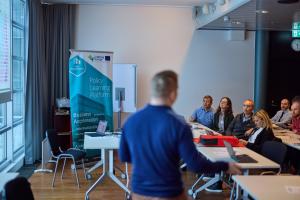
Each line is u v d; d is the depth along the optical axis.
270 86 8.62
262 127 4.75
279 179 2.82
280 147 3.97
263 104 7.97
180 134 2.01
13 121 5.96
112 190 5.03
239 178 2.84
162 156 2.03
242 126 5.76
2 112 5.59
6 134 5.72
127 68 7.28
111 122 6.71
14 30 5.88
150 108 2.10
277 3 5.20
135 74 7.31
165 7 7.65
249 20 6.75
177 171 2.09
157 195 2.04
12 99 5.55
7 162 5.66
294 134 5.76
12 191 2.28
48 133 5.30
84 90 6.37
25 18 6.09
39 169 5.93
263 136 4.68
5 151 5.71
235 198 4.01
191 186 5.19
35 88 6.28
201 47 7.84
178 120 2.04
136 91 7.62
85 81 6.38
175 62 7.77
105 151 4.67
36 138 6.36
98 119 6.55
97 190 5.02
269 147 4.16
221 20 6.71
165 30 7.70
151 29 7.66
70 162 6.54
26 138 6.16
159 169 2.04
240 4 5.28
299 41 8.22
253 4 5.28
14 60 5.93
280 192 2.50
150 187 2.05
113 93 7.18
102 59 6.55
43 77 6.77
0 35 4.89
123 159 2.23
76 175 5.24
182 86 7.84
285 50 8.49
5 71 5.10
